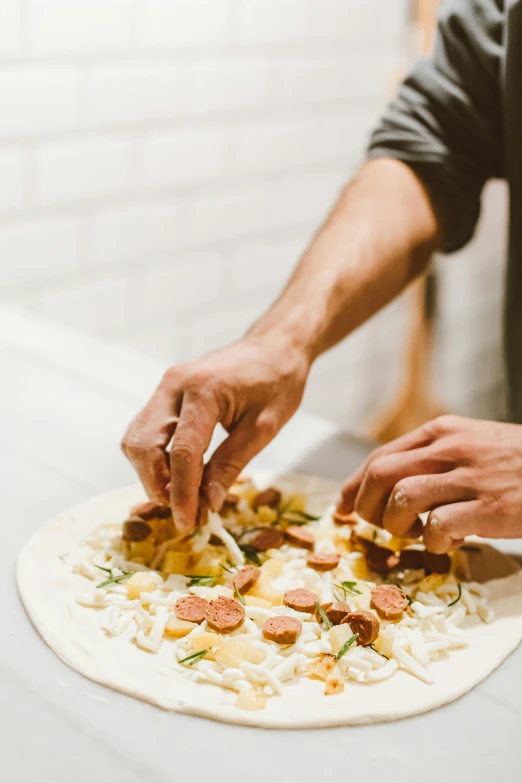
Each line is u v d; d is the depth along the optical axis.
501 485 0.77
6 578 0.79
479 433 0.80
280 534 0.84
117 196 1.35
